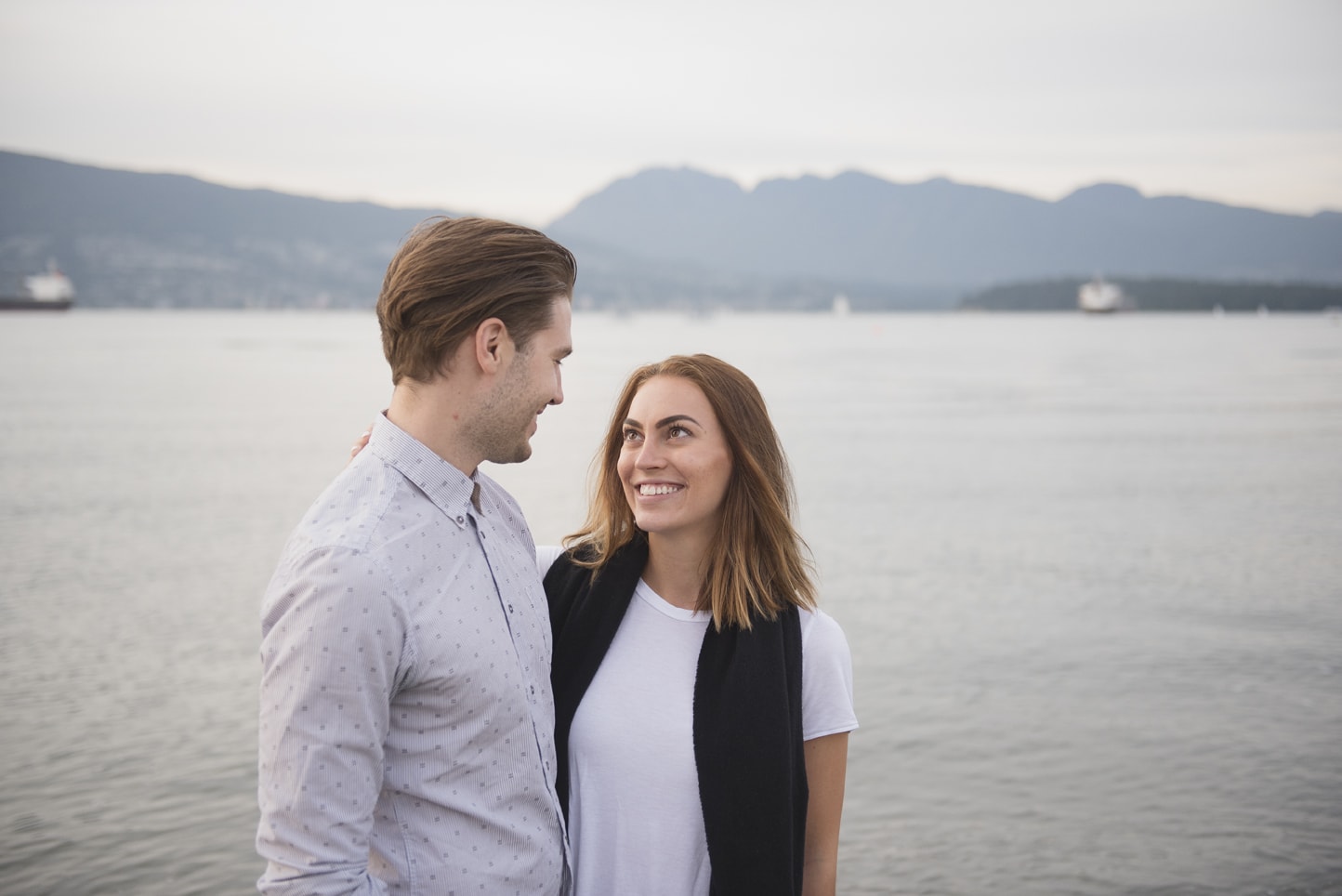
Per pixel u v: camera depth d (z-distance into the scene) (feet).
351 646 5.38
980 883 19.19
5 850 19.86
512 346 6.07
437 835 5.85
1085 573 44.09
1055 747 25.13
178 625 35.22
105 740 25.05
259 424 108.37
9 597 38.96
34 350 274.77
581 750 7.41
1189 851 20.18
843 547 49.55
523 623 6.39
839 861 20.02
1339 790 22.68
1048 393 160.97
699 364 7.53
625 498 7.89
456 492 6.08
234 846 20.13
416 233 6.19
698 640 7.57
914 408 134.72
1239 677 30.25
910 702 28.35
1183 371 217.77
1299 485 69.92
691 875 7.22
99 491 65.26
